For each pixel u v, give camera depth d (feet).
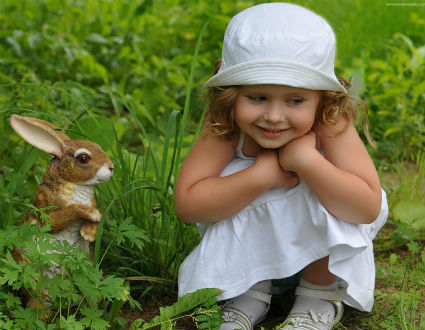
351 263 5.87
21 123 5.84
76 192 5.86
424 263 6.70
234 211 5.89
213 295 5.85
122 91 9.83
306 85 5.59
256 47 5.61
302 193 5.86
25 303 5.98
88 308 5.73
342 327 6.09
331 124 5.90
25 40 10.90
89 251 6.09
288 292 6.28
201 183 5.94
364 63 11.38
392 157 8.79
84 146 5.85
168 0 13.96
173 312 5.85
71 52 10.30
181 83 9.84
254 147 6.05
